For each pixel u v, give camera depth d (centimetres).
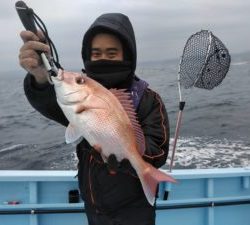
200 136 614
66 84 86
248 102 1038
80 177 112
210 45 174
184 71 180
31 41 87
